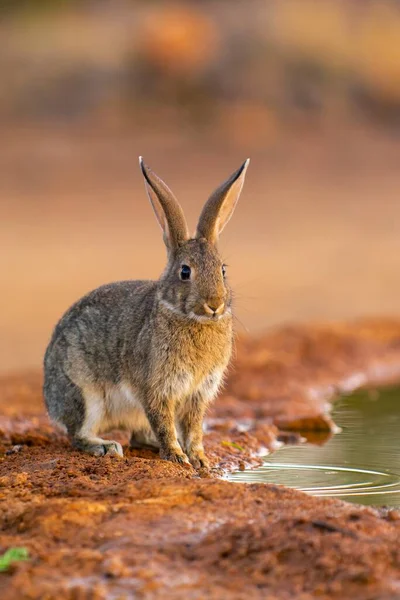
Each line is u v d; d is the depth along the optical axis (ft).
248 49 155.33
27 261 86.02
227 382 49.57
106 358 33.81
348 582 19.90
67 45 155.33
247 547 21.57
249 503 24.95
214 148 135.33
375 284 81.00
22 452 34.14
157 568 20.80
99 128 138.82
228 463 34.60
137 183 119.85
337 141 142.10
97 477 28.43
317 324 65.46
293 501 25.18
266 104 149.48
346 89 154.81
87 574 20.45
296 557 21.08
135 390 33.14
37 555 21.36
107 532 22.94
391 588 19.63
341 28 164.96
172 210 33.35
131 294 34.42
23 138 133.59
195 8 167.63
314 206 113.60
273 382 50.49
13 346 59.98
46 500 25.52
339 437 40.14
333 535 21.88
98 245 92.53
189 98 147.84
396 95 154.81
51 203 110.73
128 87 148.36
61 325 35.19
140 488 26.07
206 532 22.90
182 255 32.50
